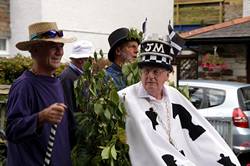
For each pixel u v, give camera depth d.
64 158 2.73
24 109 2.56
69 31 9.15
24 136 2.47
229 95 6.89
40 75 2.71
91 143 2.87
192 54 12.23
